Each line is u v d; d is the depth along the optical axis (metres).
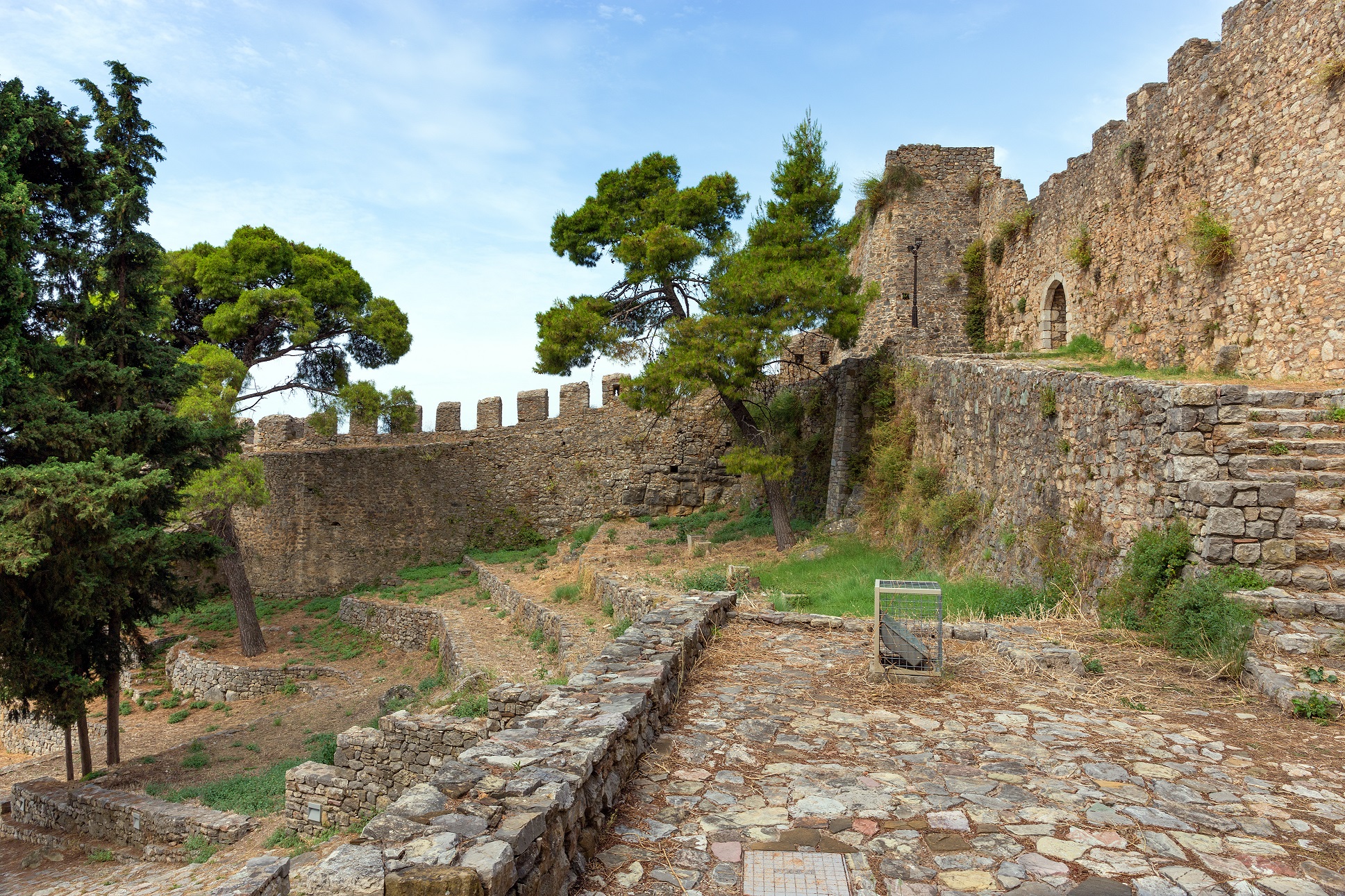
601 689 5.14
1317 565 7.38
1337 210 11.66
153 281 15.42
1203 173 14.85
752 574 15.23
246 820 11.24
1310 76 12.16
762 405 25.59
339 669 22.19
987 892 3.36
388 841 2.82
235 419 21.45
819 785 4.51
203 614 29.81
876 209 26.95
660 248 19.83
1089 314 19.23
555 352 21.59
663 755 4.96
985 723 5.60
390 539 32.16
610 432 30.47
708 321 19.75
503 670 14.81
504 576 24.66
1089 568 9.52
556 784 3.42
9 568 9.70
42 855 11.72
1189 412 8.16
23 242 10.91
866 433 20.62
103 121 15.98
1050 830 3.94
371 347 29.11
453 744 10.30
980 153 25.48
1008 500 12.67
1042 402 11.47
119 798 12.26
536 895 2.97
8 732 23.19
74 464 10.93
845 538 18.53
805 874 3.51
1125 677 6.60
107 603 12.70
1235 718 5.66
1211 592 7.16
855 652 7.72
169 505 15.49
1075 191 19.97
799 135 21.27
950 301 25.12
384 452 32.53
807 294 19.16
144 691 23.31
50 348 13.35
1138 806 4.21
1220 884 3.41
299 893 3.18
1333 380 11.37
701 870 3.57
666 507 29.59
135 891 9.16
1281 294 12.74
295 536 32.75
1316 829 3.95
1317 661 6.32
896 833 3.91
